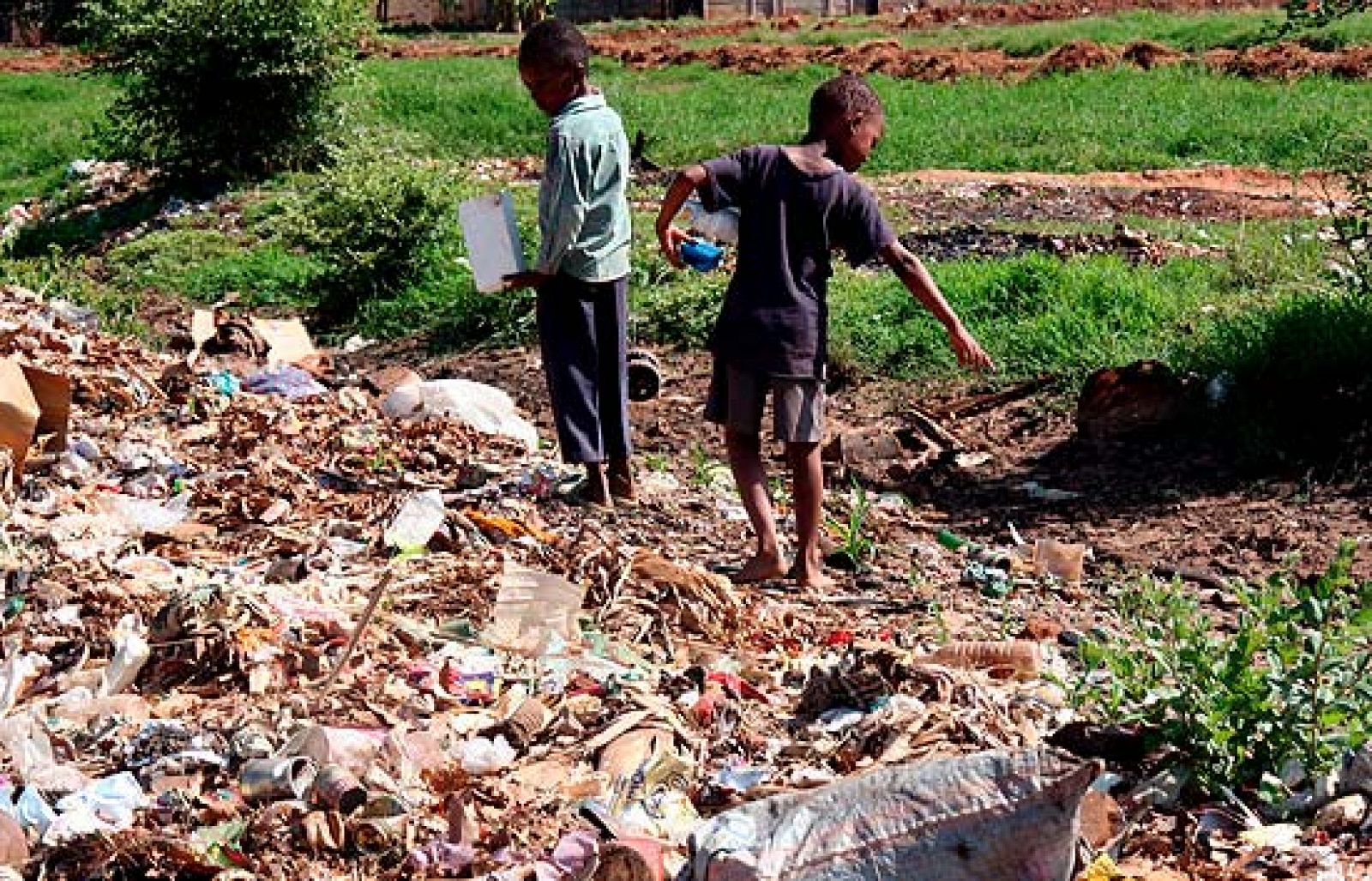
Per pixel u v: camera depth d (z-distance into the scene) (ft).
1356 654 18.26
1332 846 14.97
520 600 19.38
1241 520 28.63
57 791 14.89
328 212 49.37
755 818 13.20
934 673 17.88
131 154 70.44
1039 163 69.72
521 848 14.24
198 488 25.23
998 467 32.58
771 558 23.12
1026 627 22.26
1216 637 22.48
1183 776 16.08
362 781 14.75
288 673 17.58
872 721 16.90
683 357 40.60
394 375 35.19
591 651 18.98
